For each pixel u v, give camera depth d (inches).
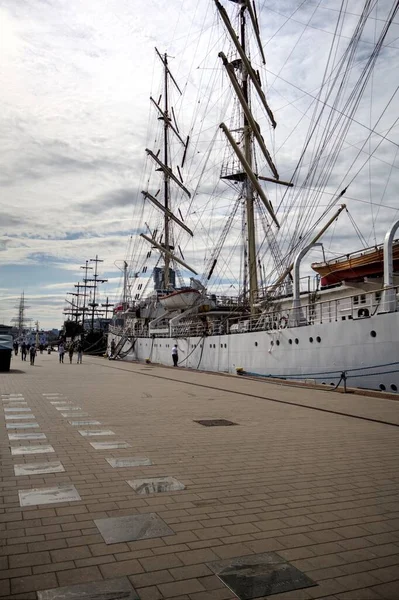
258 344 983.6
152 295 1867.6
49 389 687.7
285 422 422.9
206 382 849.5
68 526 174.2
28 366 1310.3
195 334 1357.0
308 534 170.6
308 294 995.3
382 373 665.6
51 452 292.5
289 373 870.4
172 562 147.0
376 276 861.8
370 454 298.5
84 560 147.4
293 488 225.5
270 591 130.8
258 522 181.3
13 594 126.6
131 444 319.6
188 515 187.6
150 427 387.9
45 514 186.2
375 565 147.3
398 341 644.1
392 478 244.4
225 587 132.6
